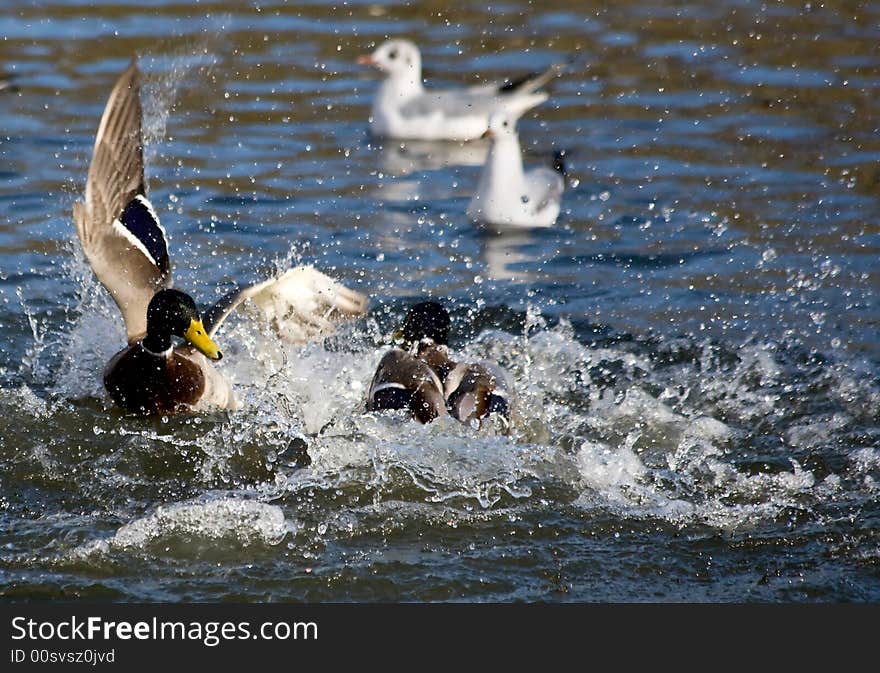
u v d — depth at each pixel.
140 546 9.08
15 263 14.16
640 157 17.72
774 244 14.93
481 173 16.05
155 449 10.57
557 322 13.13
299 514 9.56
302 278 11.98
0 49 20.83
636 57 21.64
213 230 15.27
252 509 9.45
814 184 16.61
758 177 16.91
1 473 10.08
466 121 19.33
